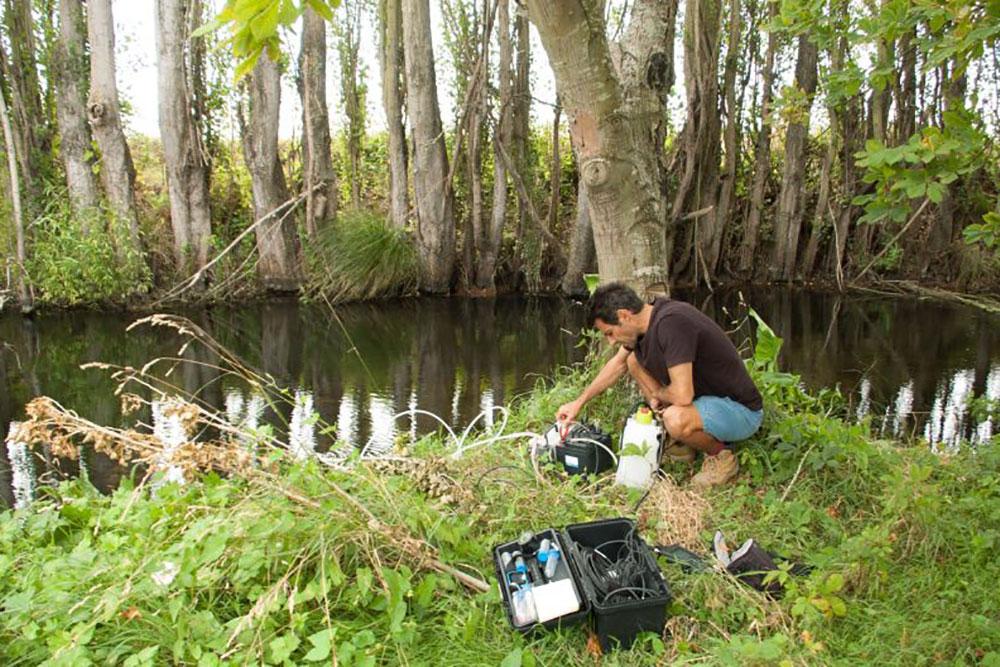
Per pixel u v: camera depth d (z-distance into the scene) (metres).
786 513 3.14
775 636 2.16
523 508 3.07
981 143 2.87
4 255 11.01
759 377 3.95
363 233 12.74
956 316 11.20
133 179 11.81
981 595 2.52
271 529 2.41
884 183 3.05
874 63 4.11
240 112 12.55
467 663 2.16
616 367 3.62
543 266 14.39
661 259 4.14
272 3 2.12
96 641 2.18
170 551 2.39
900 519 2.89
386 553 2.55
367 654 2.10
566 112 3.91
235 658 2.01
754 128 14.78
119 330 10.08
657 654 2.21
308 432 5.59
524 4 3.89
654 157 4.14
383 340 9.63
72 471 4.82
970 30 2.86
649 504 3.19
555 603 2.31
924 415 6.01
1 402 6.46
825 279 14.96
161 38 11.64
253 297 12.91
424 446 4.16
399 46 13.12
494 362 8.20
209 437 5.49
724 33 13.90
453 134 14.02
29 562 2.70
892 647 2.27
